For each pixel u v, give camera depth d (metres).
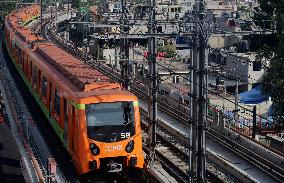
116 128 18.30
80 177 19.72
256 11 38.41
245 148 22.00
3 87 35.78
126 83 26.45
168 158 22.14
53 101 22.44
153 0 19.55
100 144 18.09
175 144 24.00
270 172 19.38
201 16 14.43
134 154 18.67
